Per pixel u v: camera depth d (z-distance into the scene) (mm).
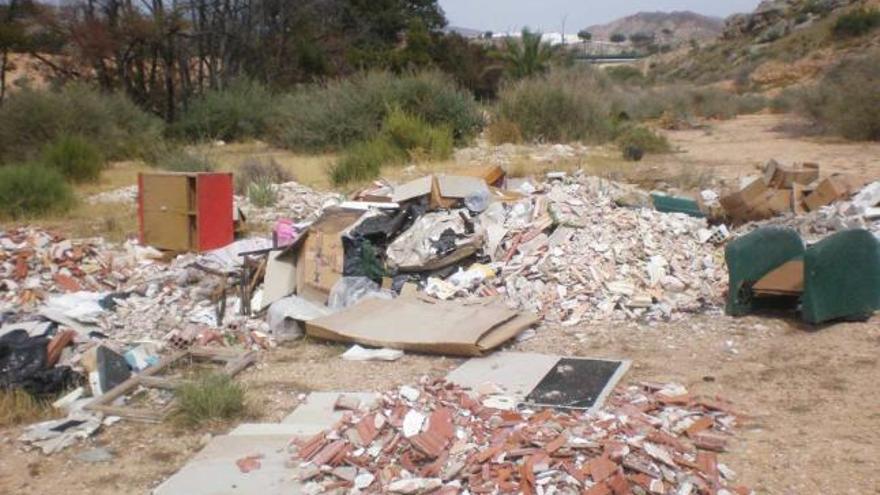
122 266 9602
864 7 55906
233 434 5398
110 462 5215
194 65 36750
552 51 34938
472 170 12078
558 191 10234
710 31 197500
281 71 38312
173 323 7805
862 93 23281
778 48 58125
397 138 19312
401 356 6855
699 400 5586
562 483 4316
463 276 8398
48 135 20953
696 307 7801
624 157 19641
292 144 23969
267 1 38531
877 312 7109
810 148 21766
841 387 5797
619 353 6797
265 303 8203
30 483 4977
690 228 9641
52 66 31312
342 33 45031
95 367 6547
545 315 7793
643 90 41875
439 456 4711
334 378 6453
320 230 8766
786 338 6898
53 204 13547
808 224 9883
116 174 19562
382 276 8531
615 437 4754
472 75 38031
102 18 31297
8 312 7906
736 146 23312
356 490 4539
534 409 5488
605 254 8625
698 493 4340
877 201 10180
